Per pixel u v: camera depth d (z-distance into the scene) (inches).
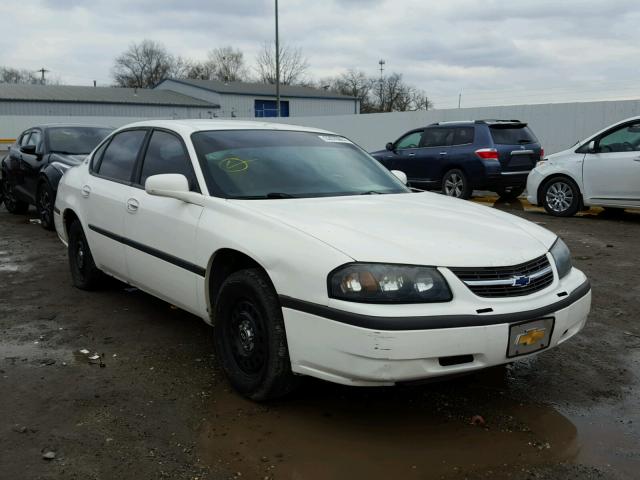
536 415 128.8
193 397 134.9
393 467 108.5
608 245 311.9
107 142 210.7
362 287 110.0
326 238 118.5
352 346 109.3
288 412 128.3
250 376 131.9
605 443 117.6
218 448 114.0
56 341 169.8
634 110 563.2
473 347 111.0
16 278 241.0
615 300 213.9
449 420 126.0
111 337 173.0
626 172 377.4
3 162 431.5
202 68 3550.7
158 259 160.2
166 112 1942.7
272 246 123.3
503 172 469.7
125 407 129.8
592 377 148.9
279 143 174.2
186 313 195.0
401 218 134.6
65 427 121.0
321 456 111.8
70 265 226.5
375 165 187.9
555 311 121.6
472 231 129.6
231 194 147.7
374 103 3021.7
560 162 414.0
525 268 121.8
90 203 198.5
